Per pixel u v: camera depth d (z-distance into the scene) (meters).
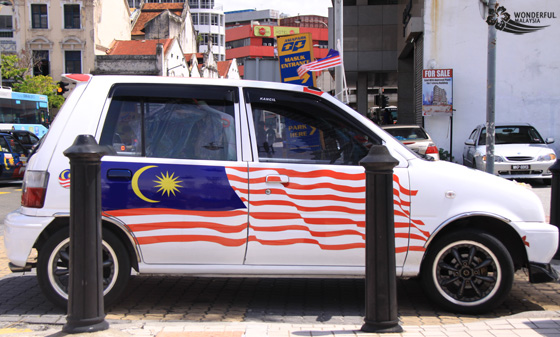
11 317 4.41
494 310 4.80
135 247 4.43
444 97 19.77
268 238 4.45
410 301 5.07
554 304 5.00
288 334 3.68
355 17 31.02
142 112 4.66
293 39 15.38
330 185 4.49
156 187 4.44
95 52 44.59
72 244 3.30
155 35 61.34
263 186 4.47
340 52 16.03
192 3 113.62
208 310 4.74
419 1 21.27
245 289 5.48
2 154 17.11
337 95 16.16
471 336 3.67
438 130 20.17
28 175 4.54
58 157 4.52
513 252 4.82
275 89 4.75
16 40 43.59
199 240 4.44
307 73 15.32
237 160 4.55
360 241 4.47
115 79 4.73
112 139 4.57
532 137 15.52
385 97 34.22
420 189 4.52
